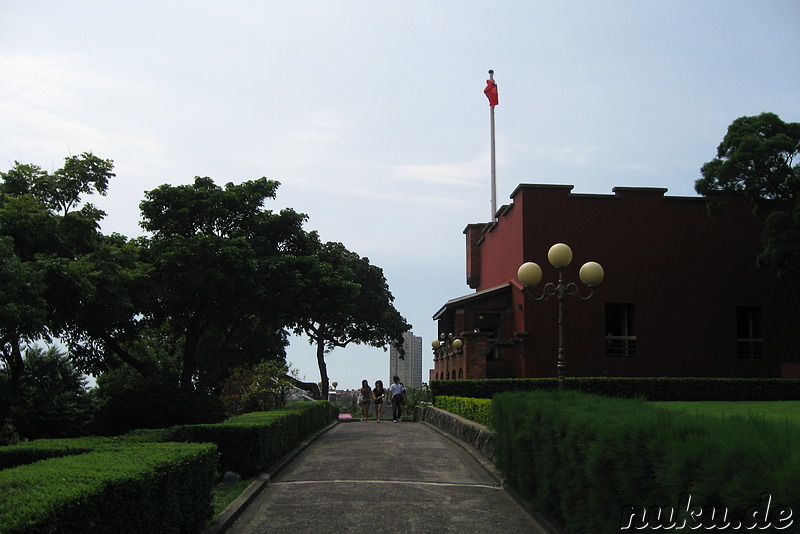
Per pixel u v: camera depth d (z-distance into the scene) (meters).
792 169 20.62
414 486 9.66
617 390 19.89
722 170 21.20
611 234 23.69
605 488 5.44
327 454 13.22
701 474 3.85
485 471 10.98
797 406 15.74
